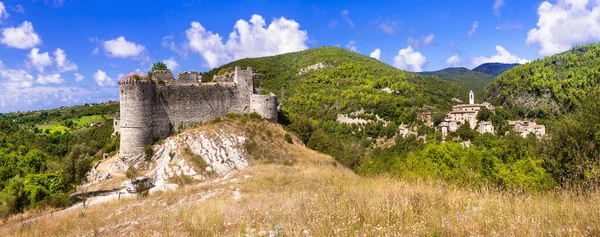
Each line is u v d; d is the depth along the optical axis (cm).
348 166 5012
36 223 2197
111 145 5069
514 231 779
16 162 6319
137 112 3969
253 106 4934
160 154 3956
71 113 16188
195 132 4134
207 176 3559
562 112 12781
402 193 1273
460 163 3009
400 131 11975
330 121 12962
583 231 753
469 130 11444
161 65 5534
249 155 3959
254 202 1631
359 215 1020
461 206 1076
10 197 3244
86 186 3588
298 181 2578
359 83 16275
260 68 17588
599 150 2334
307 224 1003
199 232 1127
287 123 5744
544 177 2222
